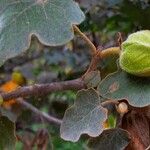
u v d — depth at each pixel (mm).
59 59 821
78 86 447
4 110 591
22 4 401
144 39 395
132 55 392
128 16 641
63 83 449
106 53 435
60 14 390
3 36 392
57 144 864
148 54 391
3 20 399
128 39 400
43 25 387
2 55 386
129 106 414
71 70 730
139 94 395
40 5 397
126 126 421
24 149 632
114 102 411
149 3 645
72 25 385
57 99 805
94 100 409
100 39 774
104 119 401
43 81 862
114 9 683
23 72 877
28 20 392
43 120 713
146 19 617
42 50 878
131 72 397
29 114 754
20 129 773
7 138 454
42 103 796
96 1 654
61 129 410
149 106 415
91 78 440
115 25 727
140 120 419
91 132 399
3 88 678
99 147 421
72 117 411
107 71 514
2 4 406
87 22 604
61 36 382
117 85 407
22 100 704
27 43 385
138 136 416
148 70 391
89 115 407
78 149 886
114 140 417
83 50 810
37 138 627
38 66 975
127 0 626
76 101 413
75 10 392
